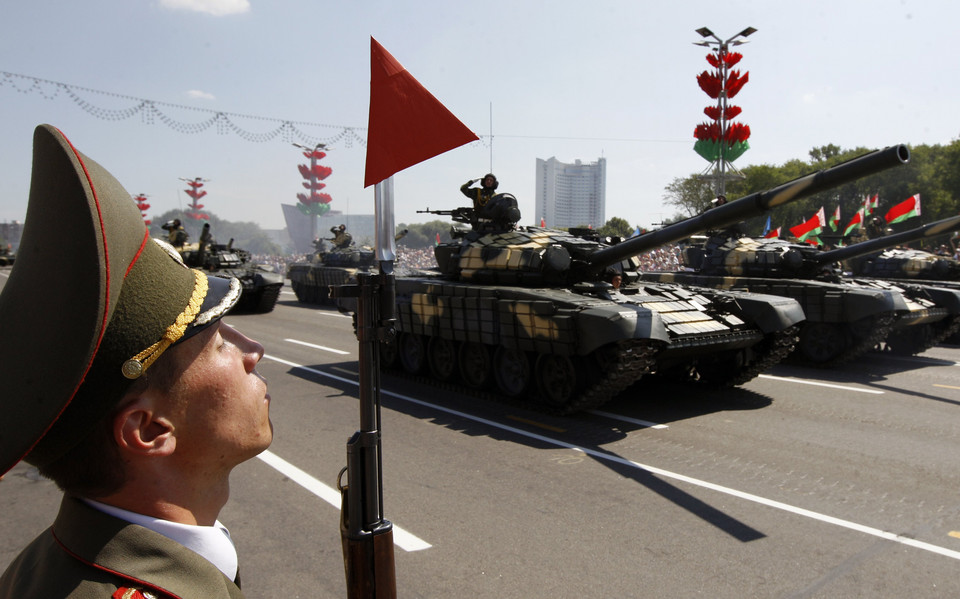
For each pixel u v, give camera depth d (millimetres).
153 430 1230
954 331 16812
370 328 2525
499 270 12383
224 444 1336
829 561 5516
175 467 1295
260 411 1436
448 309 12039
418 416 10266
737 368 12398
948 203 43094
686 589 5059
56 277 956
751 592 5020
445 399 11492
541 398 10836
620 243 11344
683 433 9344
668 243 10375
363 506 2506
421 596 4965
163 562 1198
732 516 6438
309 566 5398
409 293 13508
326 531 6055
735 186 49625
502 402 11203
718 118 28109
